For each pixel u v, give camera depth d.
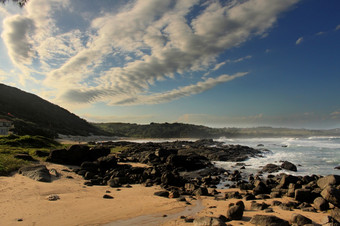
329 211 12.56
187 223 9.90
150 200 14.27
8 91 123.81
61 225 8.92
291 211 12.57
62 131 109.81
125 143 78.44
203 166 33.09
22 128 74.12
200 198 16.00
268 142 93.06
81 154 28.59
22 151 28.20
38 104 131.38
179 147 64.44
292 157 42.66
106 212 11.10
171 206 12.99
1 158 20.86
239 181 23.53
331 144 71.31
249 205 14.12
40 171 18.02
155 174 23.64
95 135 140.38
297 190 15.55
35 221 9.05
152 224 9.81
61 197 13.01
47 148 36.59
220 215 10.82
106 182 19.86
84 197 13.68
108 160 27.22
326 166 32.72
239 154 46.03
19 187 14.01
